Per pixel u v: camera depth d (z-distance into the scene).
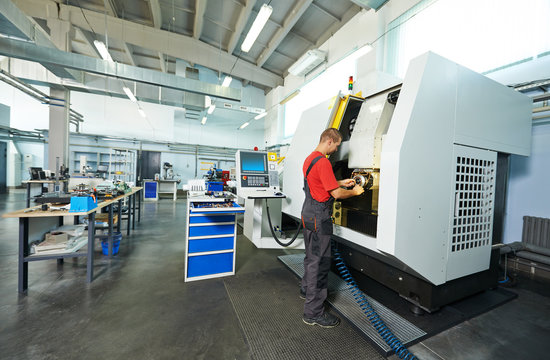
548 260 2.14
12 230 3.41
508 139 1.79
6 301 1.67
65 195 2.21
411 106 1.25
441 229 1.43
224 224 2.14
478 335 1.41
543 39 2.22
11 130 6.88
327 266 1.45
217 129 9.88
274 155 2.73
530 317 1.60
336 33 5.24
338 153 1.99
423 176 1.31
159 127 9.01
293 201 2.21
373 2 3.72
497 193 1.87
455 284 1.60
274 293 1.87
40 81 4.62
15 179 8.05
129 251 2.79
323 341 1.33
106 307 1.62
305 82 6.39
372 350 1.28
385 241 1.28
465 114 1.50
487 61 2.64
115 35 5.41
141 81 4.63
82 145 8.23
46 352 1.21
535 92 2.33
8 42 3.52
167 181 7.55
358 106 2.04
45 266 2.27
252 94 9.30
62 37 4.83
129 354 1.21
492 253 1.83
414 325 1.44
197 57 6.38
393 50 3.76
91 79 5.09
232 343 1.32
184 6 5.23
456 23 2.96
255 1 4.55
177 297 1.78
